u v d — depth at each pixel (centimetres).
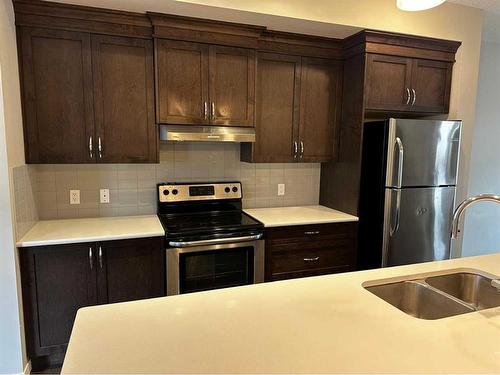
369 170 300
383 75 292
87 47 245
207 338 107
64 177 276
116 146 260
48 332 229
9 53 214
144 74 260
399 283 163
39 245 220
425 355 100
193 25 258
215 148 316
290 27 274
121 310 125
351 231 301
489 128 431
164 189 294
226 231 260
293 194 350
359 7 272
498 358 99
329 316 122
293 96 301
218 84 273
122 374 90
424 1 147
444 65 310
